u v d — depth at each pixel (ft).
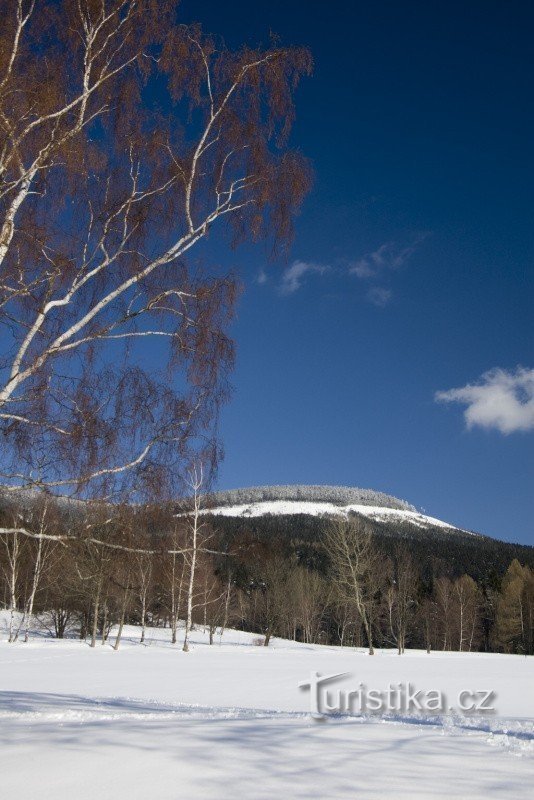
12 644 89.25
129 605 106.22
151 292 26.45
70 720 22.12
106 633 105.81
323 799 12.16
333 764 14.94
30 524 24.22
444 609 199.82
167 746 16.22
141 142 28.12
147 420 24.45
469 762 15.61
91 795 12.39
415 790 12.92
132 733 18.15
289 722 22.89
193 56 28.50
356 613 179.83
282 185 29.66
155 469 24.18
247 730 19.53
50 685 49.78
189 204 27.81
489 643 224.53
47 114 24.56
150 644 107.65
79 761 14.65
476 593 215.51
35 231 25.35
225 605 141.18
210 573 113.91
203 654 88.94
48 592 113.91
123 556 26.25
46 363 23.72
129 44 27.48
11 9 25.12
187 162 28.48
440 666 78.95
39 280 23.56
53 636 130.41
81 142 25.90
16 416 22.27
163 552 26.30
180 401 25.32
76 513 24.23
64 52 26.53
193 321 26.76
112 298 25.34
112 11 26.50
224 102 28.53
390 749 16.94
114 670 62.54
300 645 158.10
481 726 27.78
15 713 24.16
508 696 51.37
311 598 201.87
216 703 42.16
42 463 22.99
